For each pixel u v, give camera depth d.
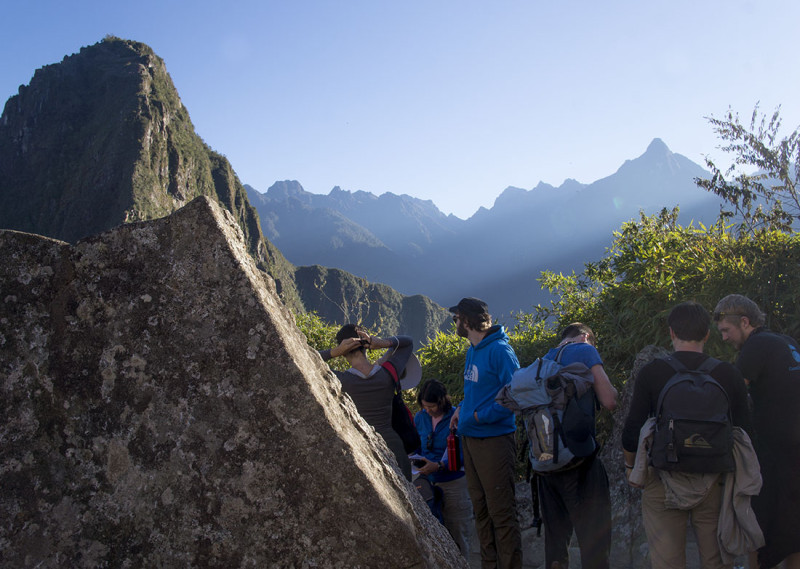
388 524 1.68
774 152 6.33
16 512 1.71
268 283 2.02
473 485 4.18
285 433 1.71
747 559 3.98
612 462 4.84
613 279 6.53
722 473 2.75
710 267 5.36
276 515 1.67
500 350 3.99
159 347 1.77
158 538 1.67
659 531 2.90
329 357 3.91
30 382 1.78
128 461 1.72
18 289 1.83
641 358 4.79
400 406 4.20
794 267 4.89
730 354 4.98
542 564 4.67
